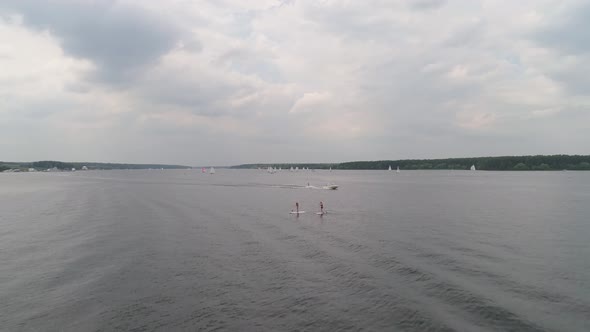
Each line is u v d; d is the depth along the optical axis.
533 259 30.23
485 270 27.34
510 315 19.88
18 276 26.91
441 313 20.25
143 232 42.44
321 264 29.45
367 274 26.80
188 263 29.88
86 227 45.81
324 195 95.19
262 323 19.47
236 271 27.86
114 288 24.47
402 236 39.50
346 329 18.73
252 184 156.12
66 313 20.81
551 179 179.25
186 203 73.88
